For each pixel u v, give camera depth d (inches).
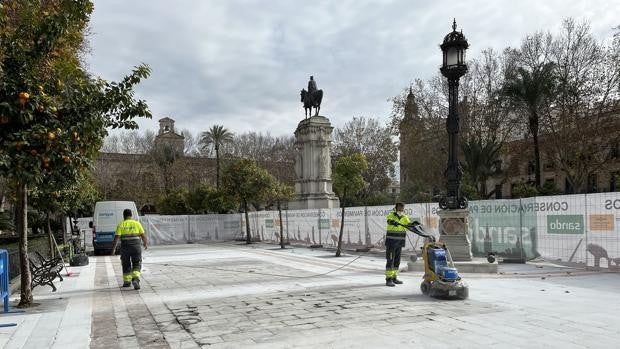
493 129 1628.9
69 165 314.0
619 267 468.1
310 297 368.2
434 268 357.4
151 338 258.7
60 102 332.2
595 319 277.0
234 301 362.0
